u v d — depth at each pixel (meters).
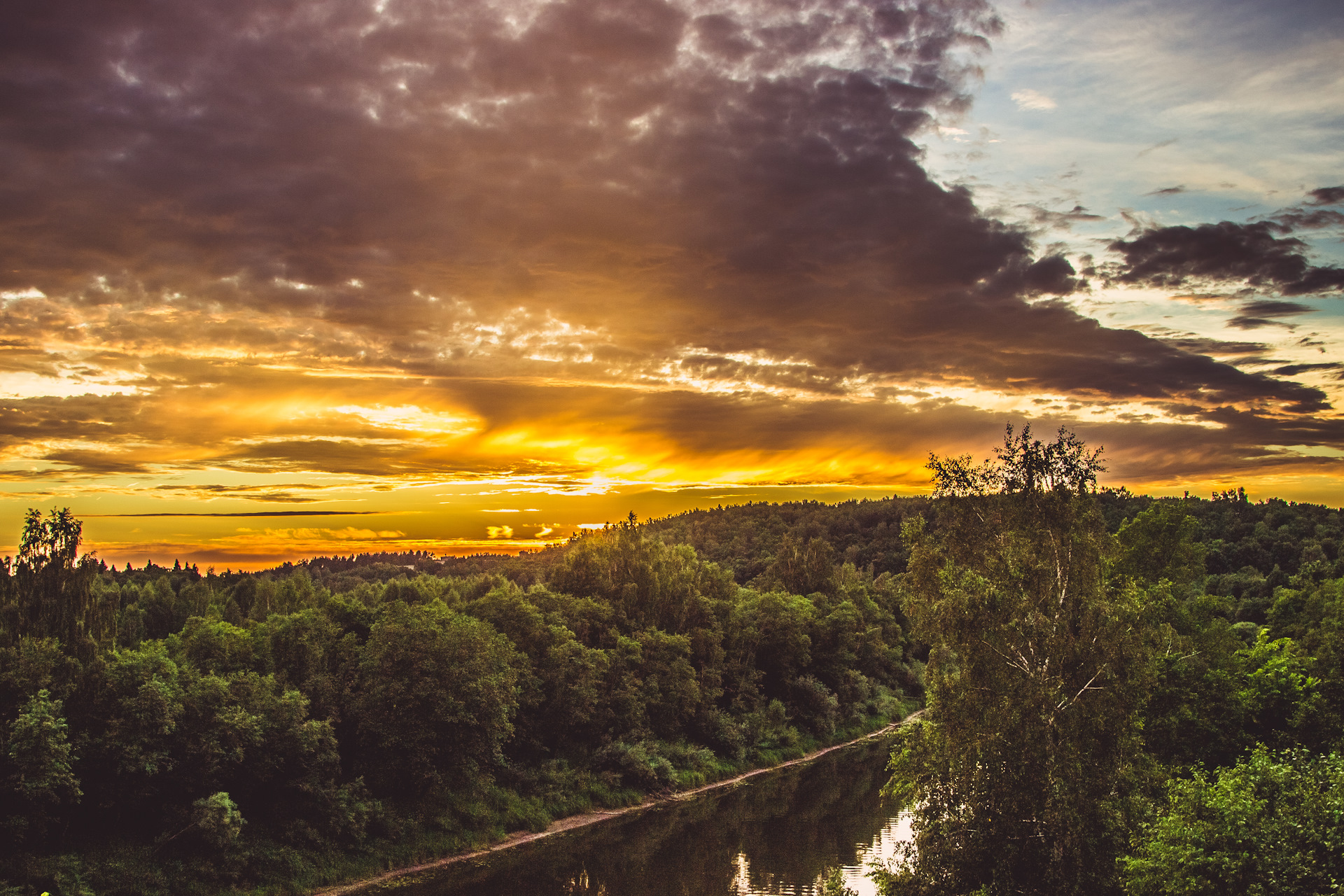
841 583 135.88
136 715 41.25
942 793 35.19
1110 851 31.61
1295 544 166.25
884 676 121.81
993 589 34.44
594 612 79.94
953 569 36.94
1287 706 42.25
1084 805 32.03
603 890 48.78
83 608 46.91
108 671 42.94
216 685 44.88
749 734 85.31
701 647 85.94
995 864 32.72
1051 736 33.41
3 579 46.03
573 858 54.69
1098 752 33.62
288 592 99.12
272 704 47.59
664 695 76.81
